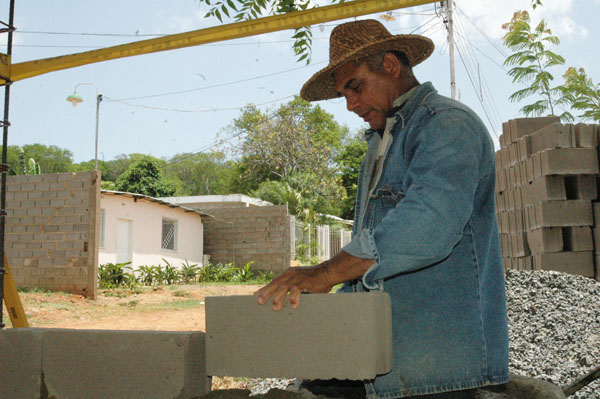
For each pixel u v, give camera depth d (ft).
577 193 21.48
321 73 7.00
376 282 5.90
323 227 86.43
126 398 6.45
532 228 22.33
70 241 36.94
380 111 6.72
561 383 11.88
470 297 5.94
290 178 111.04
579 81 48.47
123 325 25.63
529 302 17.69
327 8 7.06
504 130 25.54
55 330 6.97
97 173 36.88
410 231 5.42
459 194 5.54
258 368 5.91
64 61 8.18
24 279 37.78
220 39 7.57
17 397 7.01
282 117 123.65
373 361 5.45
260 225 64.54
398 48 6.88
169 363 6.27
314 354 5.68
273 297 5.81
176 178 191.21
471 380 5.82
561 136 21.22
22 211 38.19
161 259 56.54
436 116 5.94
